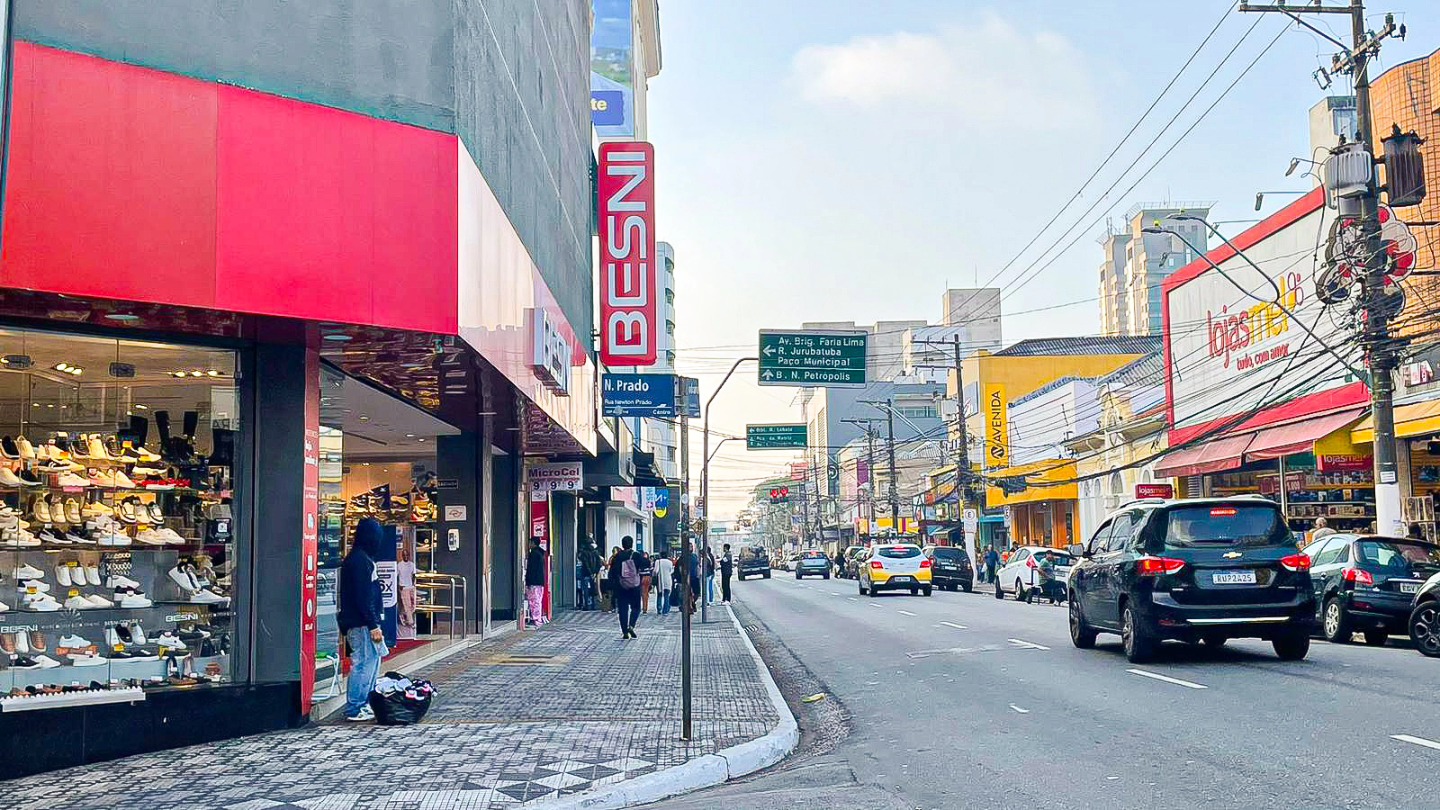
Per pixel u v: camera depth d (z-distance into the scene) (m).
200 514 11.01
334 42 10.77
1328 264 21.66
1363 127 20.39
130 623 10.45
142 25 9.52
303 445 11.38
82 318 9.82
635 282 19.91
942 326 100.69
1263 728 9.74
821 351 13.38
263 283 9.92
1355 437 24.44
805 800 8.08
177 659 10.64
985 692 13.20
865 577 39.38
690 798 8.62
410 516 22.84
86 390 10.61
